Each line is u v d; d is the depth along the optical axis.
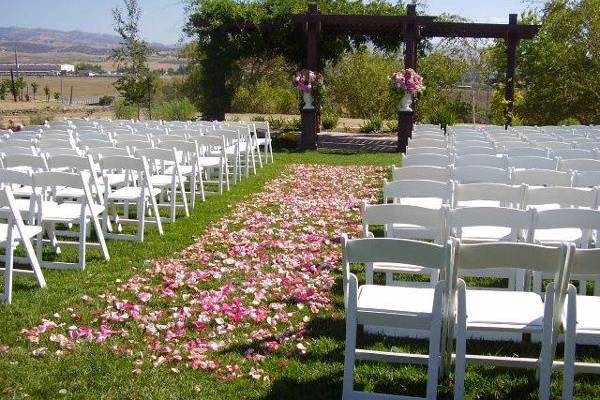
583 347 4.01
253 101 26.17
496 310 3.40
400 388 3.51
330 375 3.63
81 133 9.08
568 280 3.05
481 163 6.53
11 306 4.56
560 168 6.34
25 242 4.87
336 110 25.22
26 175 5.32
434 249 3.15
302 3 16.86
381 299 3.54
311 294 4.88
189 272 5.42
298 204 8.48
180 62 23.97
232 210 8.16
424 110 22.62
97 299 4.75
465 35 17.16
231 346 3.97
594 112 20.52
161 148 7.71
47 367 3.65
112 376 3.56
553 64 20.22
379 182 10.47
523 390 3.48
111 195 6.63
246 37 17.00
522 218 3.77
